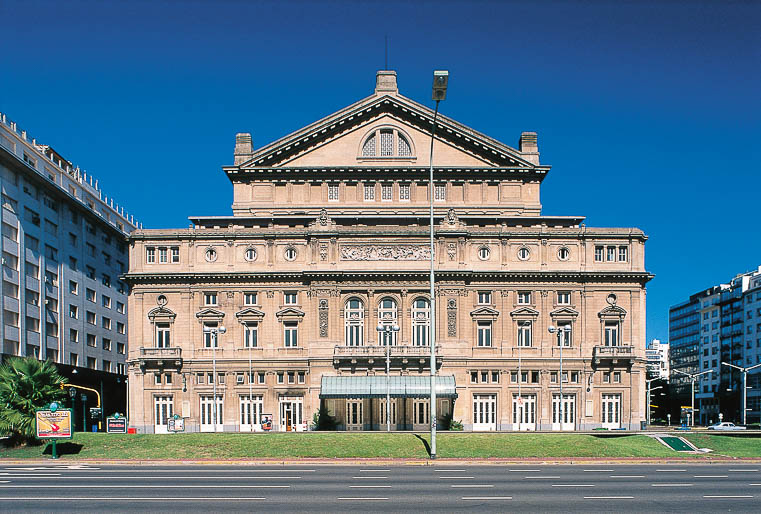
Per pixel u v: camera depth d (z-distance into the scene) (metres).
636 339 72.81
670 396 184.75
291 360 72.25
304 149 79.81
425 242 73.75
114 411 106.12
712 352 169.50
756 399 145.00
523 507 24.98
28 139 90.75
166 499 26.52
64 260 92.56
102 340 104.38
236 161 79.44
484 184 79.44
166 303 73.62
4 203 78.31
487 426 71.88
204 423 72.25
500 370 72.38
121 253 114.56
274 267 73.69
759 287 147.25
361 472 35.38
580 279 73.38
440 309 72.62
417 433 50.59
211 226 79.00
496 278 73.19
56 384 48.81
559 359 71.81
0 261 76.75
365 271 72.44
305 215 78.44
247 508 24.64
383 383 70.50
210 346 73.19
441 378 71.19
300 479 32.28
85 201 102.44
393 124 80.12
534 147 80.31
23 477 33.38
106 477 33.22
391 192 79.69
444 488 29.45
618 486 30.28
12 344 78.69
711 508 25.17
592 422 71.81
